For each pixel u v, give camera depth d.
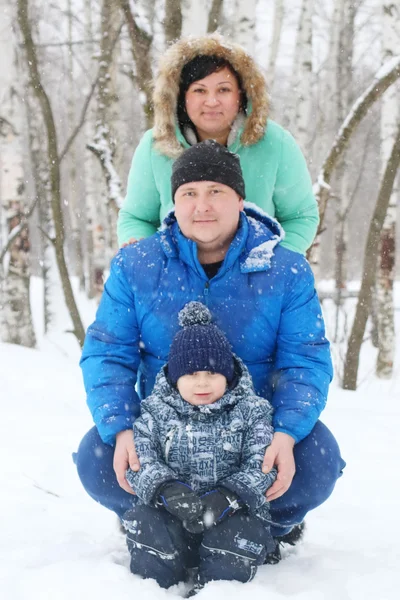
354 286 22.36
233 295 2.53
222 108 2.87
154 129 2.96
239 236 2.51
